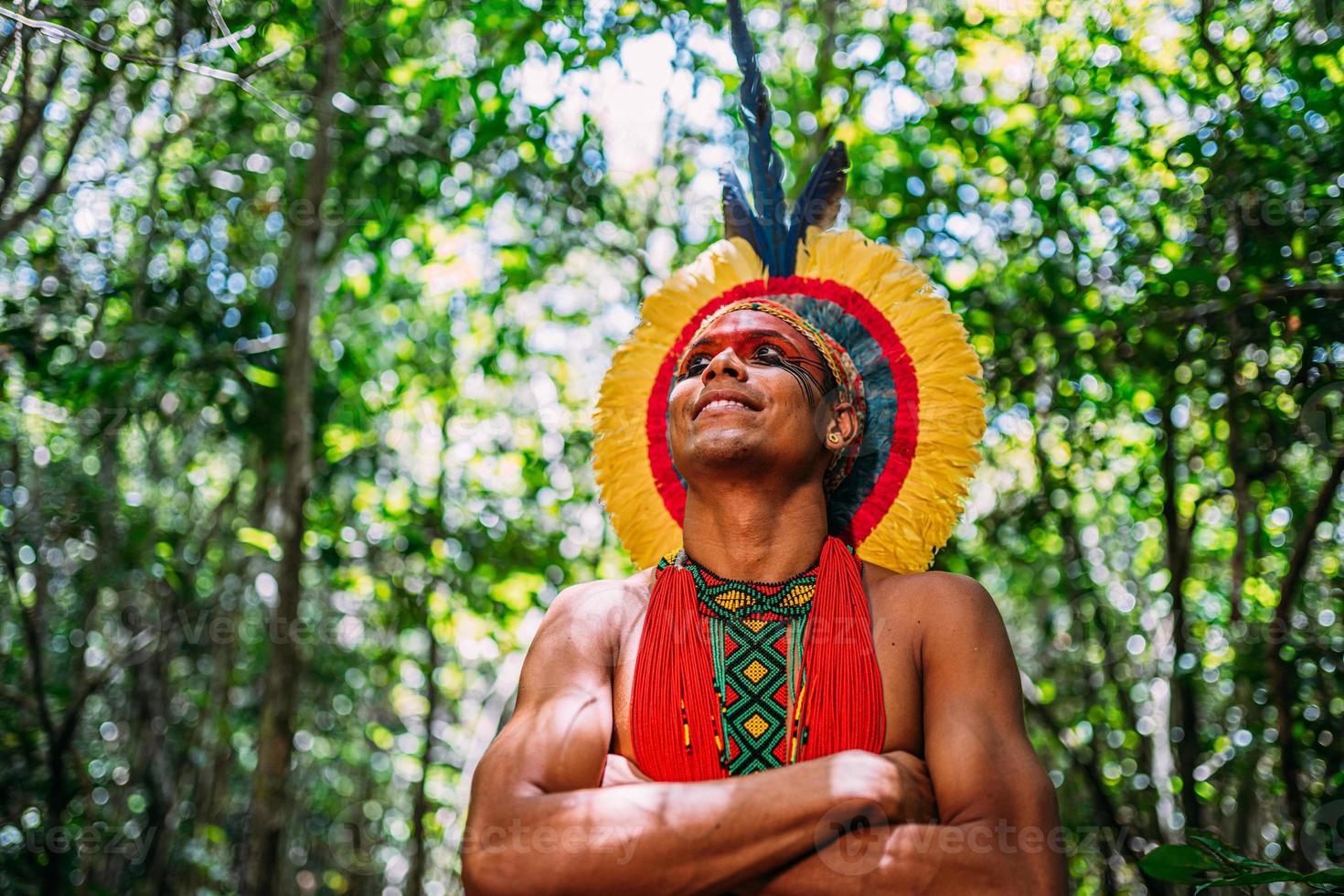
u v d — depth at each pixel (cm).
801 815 212
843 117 898
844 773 217
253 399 886
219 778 1051
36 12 562
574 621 257
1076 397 748
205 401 883
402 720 1362
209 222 957
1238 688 720
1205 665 783
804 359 273
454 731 1298
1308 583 708
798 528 263
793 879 213
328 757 1377
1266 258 581
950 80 882
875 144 909
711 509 264
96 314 834
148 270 870
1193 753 636
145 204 888
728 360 264
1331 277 577
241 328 852
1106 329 671
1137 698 873
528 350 1066
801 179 860
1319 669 567
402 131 895
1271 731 639
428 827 1241
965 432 297
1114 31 783
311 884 1380
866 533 296
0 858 745
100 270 841
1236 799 737
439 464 1100
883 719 242
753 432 257
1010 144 822
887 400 300
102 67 635
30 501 872
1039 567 980
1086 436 789
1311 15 611
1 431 852
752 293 312
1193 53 720
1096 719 791
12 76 545
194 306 858
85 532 908
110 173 815
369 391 1125
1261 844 699
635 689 250
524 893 213
